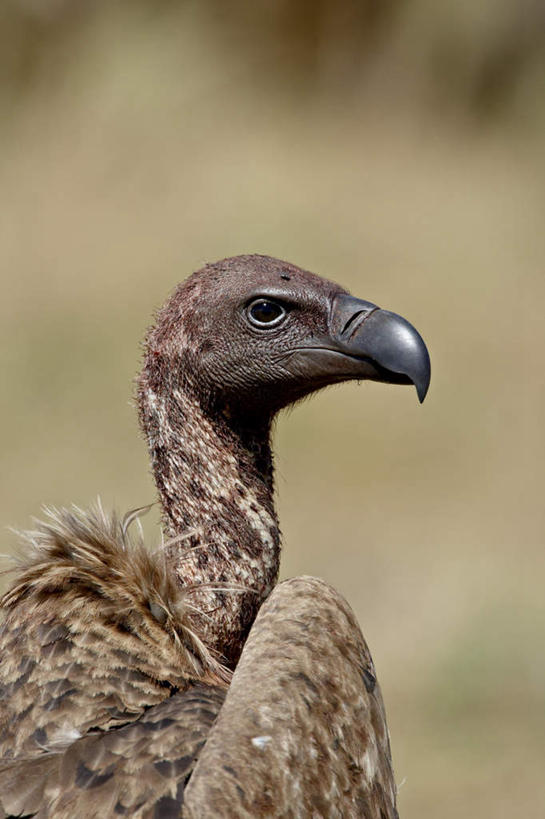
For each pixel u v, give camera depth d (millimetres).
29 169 23547
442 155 24641
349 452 15922
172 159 23750
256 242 20641
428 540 14398
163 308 6191
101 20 26922
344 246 20641
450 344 18047
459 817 10234
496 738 11203
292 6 27047
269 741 4562
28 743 4801
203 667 5312
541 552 14016
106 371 17344
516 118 25781
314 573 13914
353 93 26703
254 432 6172
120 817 4332
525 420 16609
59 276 19594
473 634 12016
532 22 26344
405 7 26938
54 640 5094
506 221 21438
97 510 5621
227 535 6012
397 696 11711
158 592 5316
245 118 25516
